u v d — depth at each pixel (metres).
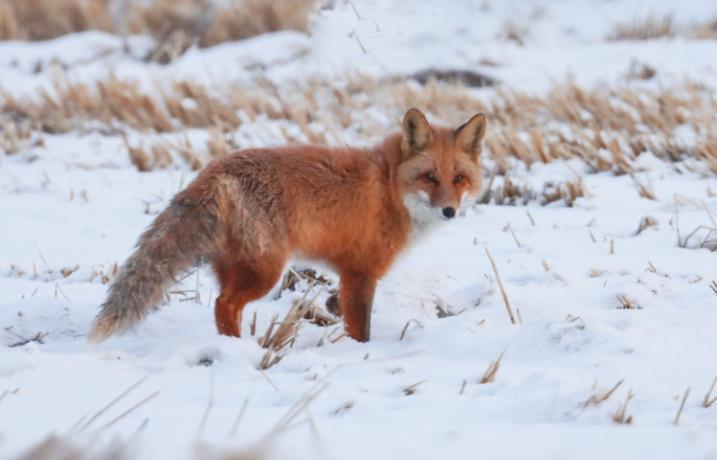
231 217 16.95
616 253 22.16
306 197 17.42
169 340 17.06
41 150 35.78
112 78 43.69
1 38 56.97
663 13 56.69
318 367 15.01
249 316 19.06
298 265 21.47
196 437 10.23
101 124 39.53
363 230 18.00
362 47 23.31
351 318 17.97
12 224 26.89
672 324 16.61
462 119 36.31
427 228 18.80
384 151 18.66
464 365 15.33
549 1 59.88
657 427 11.35
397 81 44.25
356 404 12.84
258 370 15.35
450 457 10.09
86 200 29.56
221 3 57.06
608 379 13.70
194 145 35.62
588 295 18.84
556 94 38.47
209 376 14.95
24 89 46.28
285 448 10.12
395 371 15.04
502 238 24.30
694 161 30.20
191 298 19.98
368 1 23.61
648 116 35.25
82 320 18.53
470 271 21.33
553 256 22.19
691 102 36.69
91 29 57.97
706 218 24.48
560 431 11.16
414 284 19.45
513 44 50.91
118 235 25.69
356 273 18.16
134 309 16.05
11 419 11.80
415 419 12.09
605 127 35.03
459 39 49.56
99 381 14.51
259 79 45.38
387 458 10.02
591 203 27.03
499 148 32.22
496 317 17.83
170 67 50.56
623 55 48.38
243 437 10.88
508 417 12.38
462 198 18.67
